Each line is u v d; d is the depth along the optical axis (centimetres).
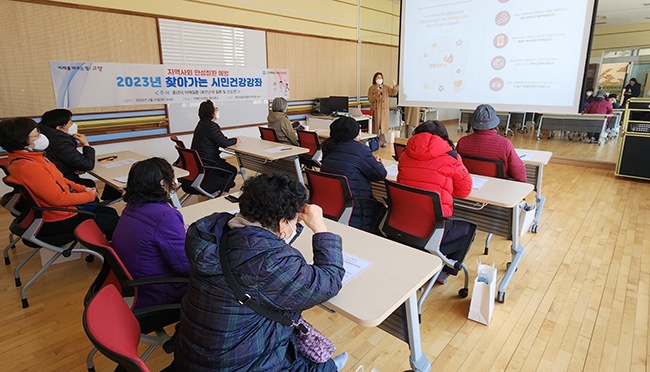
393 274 128
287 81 702
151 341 139
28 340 193
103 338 82
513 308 217
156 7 506
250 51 629
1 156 408
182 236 146
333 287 106
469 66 436
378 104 717
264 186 100
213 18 571
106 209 259
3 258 279
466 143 273
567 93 376
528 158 312
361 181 243
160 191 146
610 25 548
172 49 532
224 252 95
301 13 698
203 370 96
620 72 567
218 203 198
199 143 372
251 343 96
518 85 404
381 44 864
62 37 434
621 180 472
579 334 193
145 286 143
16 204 249
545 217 353
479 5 412
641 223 335
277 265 95
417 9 465
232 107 625
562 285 239
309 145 430
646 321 202
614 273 252
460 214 254
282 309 98
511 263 233
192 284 97
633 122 452
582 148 610
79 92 457
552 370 170
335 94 803
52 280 251
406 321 134
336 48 779
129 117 506
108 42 470
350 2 783
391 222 215
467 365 174
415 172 206
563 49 369
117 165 306
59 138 274
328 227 170
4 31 396
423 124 223
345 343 191
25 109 421
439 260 138
